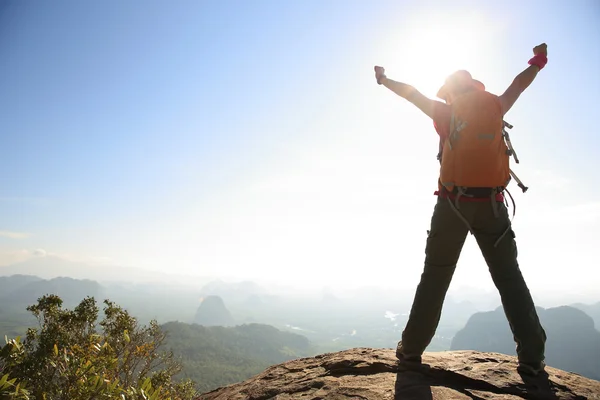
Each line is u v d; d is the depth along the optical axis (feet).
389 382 9.03
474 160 8.46
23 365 10.96
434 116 9.36
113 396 9.46
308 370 11.34
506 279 9.00
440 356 10.77
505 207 8.92
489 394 8.20
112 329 17.04
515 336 9.11
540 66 9.87
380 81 10.52
